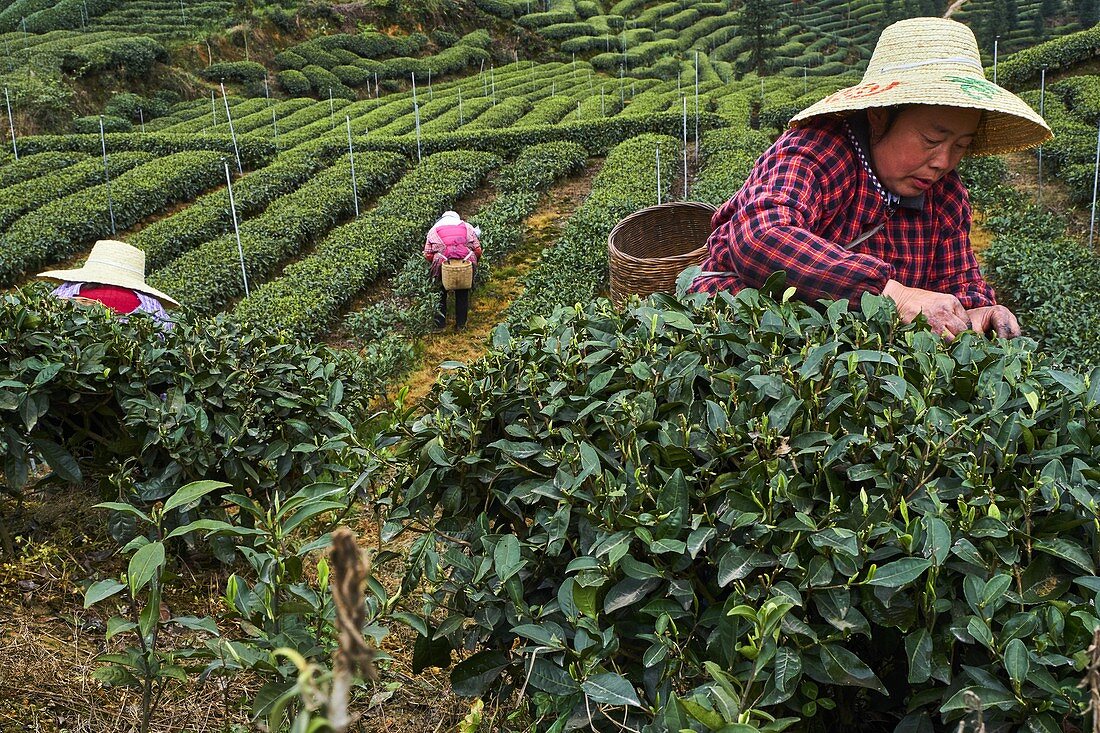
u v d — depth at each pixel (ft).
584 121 73.15
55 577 11.62
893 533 6.14
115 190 58.08
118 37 119.24
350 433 8.21
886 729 7.23
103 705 9.14
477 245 38.11
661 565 6.32
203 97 120.98
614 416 7.20
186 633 11.09
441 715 9.62
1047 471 6.09
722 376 7.20
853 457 6.55
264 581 6.24
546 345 7.97
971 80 9.20
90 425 13.04
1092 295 34.99
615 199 50.93
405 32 148.87
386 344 33.55
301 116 105.50
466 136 69.82
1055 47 74.69
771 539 6.21
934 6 177.06
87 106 107.45
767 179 9.89
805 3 220.23
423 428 7.63
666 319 7.68
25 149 75.05
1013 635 5.43
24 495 13.83
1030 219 44.65
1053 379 7.20
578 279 40.83
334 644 6.11
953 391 7.25
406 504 7.68
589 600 6.07
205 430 11.62
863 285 8.71
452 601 7.55
